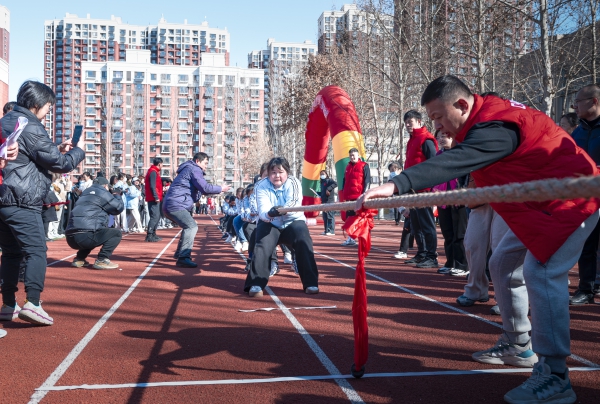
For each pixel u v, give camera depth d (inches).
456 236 291.6
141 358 139.3
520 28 708.0
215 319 186.4
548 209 102.9
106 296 232.1
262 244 238.4
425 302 217.0
